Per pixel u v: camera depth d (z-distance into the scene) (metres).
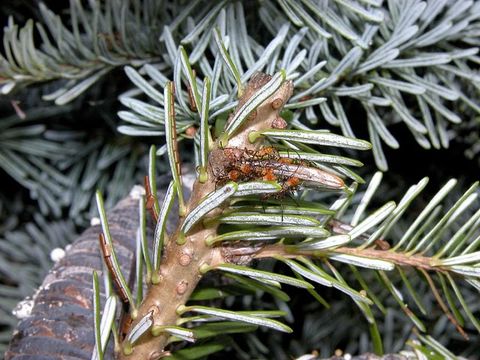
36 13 0.30
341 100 0.27
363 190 0.30
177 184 0.16
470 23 0.25
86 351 0.18
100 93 0.30
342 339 0.32
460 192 0.31
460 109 0.27
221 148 0.16
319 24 0.23
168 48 0.21
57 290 0.19
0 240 0.33
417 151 0.30
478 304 0.29
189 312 0.20
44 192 0.32
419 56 0.23
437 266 0.19
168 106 0.17
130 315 0.18
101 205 0.17
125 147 0.32
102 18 0.25
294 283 0.16
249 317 0.16
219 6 0.22
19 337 0.18
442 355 0.21
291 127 0.21
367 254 0.19
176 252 0.17
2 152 0.32
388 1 0.23
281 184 0.16
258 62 0.20
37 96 0.31
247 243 0.18
